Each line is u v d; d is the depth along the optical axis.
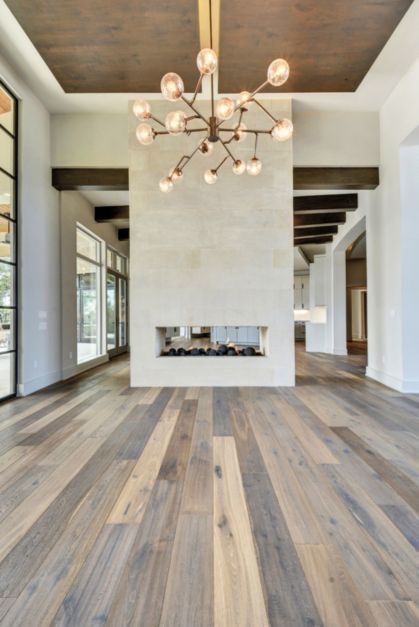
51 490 1.97
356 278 13.08
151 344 4.72
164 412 3.50
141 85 4.25
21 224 4.35
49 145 4.96
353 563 1.40
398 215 4.52
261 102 4.66
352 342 12.88
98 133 4.96
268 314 4.69
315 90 4.39
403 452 2.49
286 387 4.64
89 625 1.12
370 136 4.97
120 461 2.34
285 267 4.68
